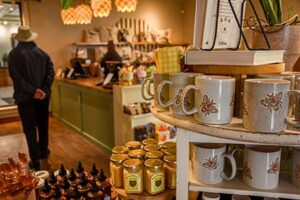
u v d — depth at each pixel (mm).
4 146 3918
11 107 5492
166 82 947
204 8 876
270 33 1028
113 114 3473
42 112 3334
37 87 3123
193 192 1108
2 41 5789
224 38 921
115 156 1240
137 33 7398
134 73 3344
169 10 7906
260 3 1060
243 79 868
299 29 1018
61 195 1176
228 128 796
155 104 1057
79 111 4453
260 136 756
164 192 1173
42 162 3398
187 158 933
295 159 911
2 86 5938
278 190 894
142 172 1165
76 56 6266
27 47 3113
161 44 7598
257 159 891
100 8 3480
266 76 853
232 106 828
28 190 958
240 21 942
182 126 883
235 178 970
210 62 911
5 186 889
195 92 865
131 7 3494
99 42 6609
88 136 4223
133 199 1162
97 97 3818
